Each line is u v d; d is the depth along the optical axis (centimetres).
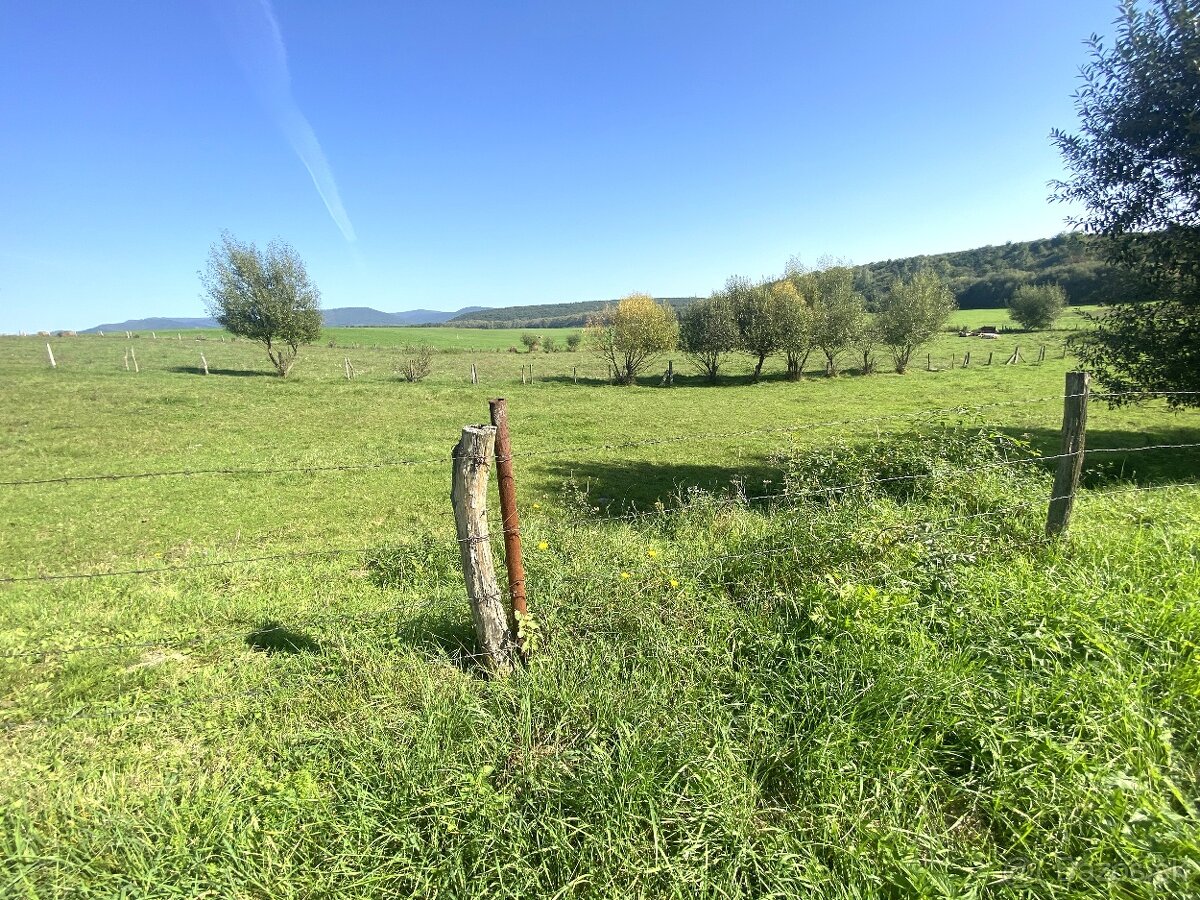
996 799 234
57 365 3095
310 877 220
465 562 334
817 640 338
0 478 1182
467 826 231
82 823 253
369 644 388
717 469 1228
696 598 409
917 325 3419
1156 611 334
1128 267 1013
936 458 669
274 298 3141
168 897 212
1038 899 201
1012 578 387
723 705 297
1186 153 852
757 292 3347
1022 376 3016
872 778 246
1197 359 931
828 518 505
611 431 1788
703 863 216
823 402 2389
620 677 328
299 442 1590
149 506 976
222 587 573
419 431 1769
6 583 618
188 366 3438
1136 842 205
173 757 304
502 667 339
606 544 556
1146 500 586
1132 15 856
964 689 283
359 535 823
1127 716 257
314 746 291
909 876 204
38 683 399
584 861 220
